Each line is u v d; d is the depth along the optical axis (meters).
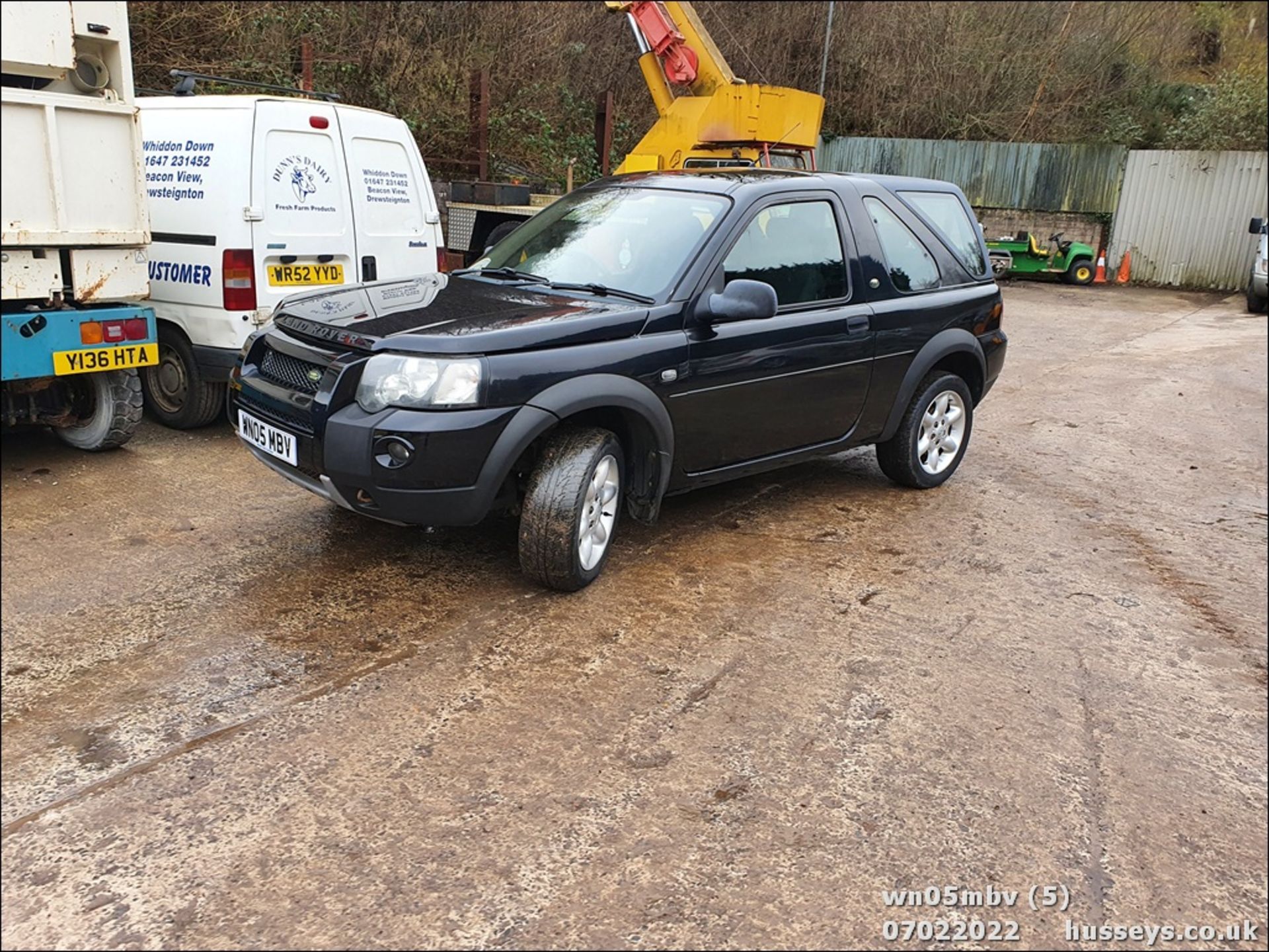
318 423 3.56
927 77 26.16
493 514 4.89
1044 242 22.45
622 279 4.33
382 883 2.38
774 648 3.69
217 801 2.65
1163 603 4.36
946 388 5.62
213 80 6.55
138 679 3.23
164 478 5.24
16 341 4.70
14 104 4.46
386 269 6.59
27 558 4.13
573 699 3.25
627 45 20.31
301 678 3.29
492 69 16.78
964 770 2.99
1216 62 30.36
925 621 4.02
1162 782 3.00
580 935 2.26
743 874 2.48
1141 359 11.50
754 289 4.03
